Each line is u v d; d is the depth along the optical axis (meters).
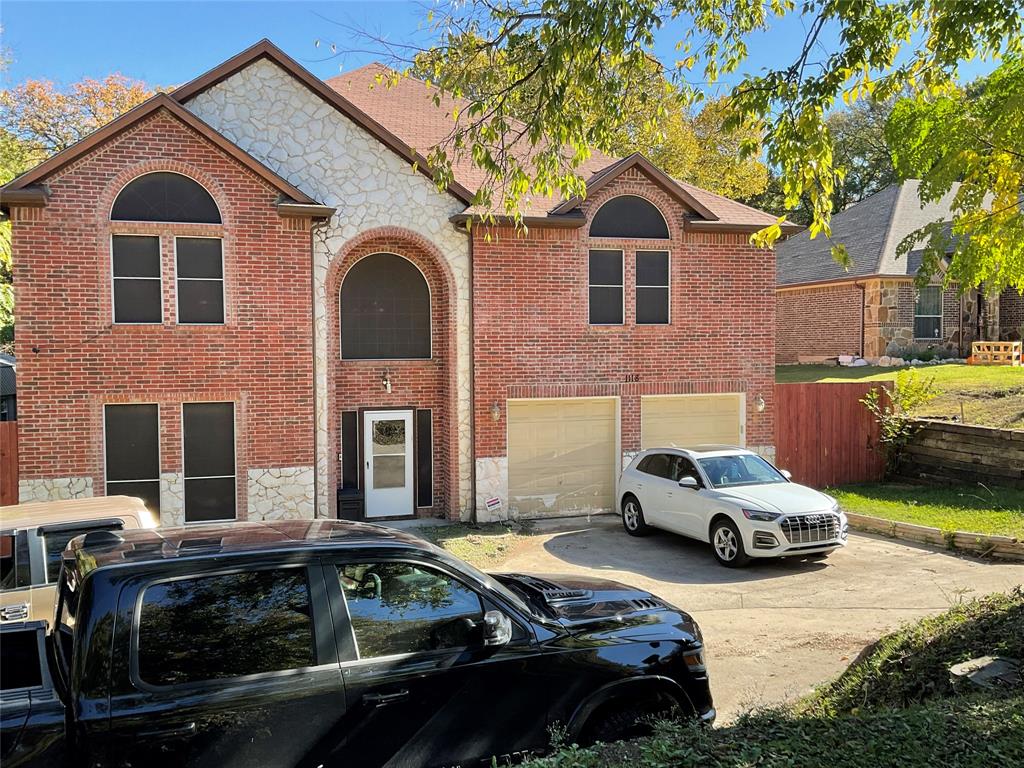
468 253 15.48
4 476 13.29
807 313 30.23
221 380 13.90
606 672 4.71
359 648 4.16
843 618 9.22
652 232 16.48
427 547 4.57
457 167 16.39
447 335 15.60
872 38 7.36
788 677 7.51
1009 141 8.70
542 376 15.88
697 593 10.52
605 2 7.59
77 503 7.30
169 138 13.45
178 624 3.84
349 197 14.80
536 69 8.41
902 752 3.95
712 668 7.79
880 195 31.08
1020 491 15.12
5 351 33.00
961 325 27.66
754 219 17.11
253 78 14.38
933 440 17.27
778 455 17.55
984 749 3.98
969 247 9.37
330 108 14.73
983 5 7.21
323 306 14.59
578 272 15.99
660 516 13.52
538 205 15.95
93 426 13.29
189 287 13.79
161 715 3.61
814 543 11.48
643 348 16.47
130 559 3.94
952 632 6.89
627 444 16.42
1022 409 18.23
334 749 3.95
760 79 7.72
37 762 3.37
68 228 13.05
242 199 13.87
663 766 3.74
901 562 11.72
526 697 4.46
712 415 17.12
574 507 16.34
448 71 8.89
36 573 6.39
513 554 13.09
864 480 18.19
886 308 26.59
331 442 14.69
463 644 4.40
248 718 3.79
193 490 13.92
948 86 8.98
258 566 4.08
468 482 15.66
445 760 4.21
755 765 3.77
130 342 13.42
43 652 3.99
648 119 9.20
